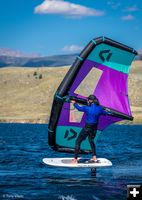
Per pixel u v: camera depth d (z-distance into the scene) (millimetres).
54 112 27047
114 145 58594
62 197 19375
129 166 30078
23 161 34656
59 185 22406
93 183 22953
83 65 26750
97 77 27359
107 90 27609
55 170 28062
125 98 27984
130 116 28094
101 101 27562
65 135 28016
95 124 26703
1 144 59406
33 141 68562
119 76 27734
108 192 20547
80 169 28234
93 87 27422
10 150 47781
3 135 96000
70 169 28312
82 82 27016
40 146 55469
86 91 27297
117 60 27438
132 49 27219
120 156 39469
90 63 26875
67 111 27297
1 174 26469
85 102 27172
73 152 28688
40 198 19172
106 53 27047
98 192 20531
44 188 21594
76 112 27547
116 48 27000
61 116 27219
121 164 31406
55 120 27188
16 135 96125
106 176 25281
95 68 27141
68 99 26625
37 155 41375
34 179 24406
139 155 40688
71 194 20062
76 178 24625
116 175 25609
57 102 26766
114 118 27984
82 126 27984
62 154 42906
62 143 28328
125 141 70938
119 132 125250
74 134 28188
